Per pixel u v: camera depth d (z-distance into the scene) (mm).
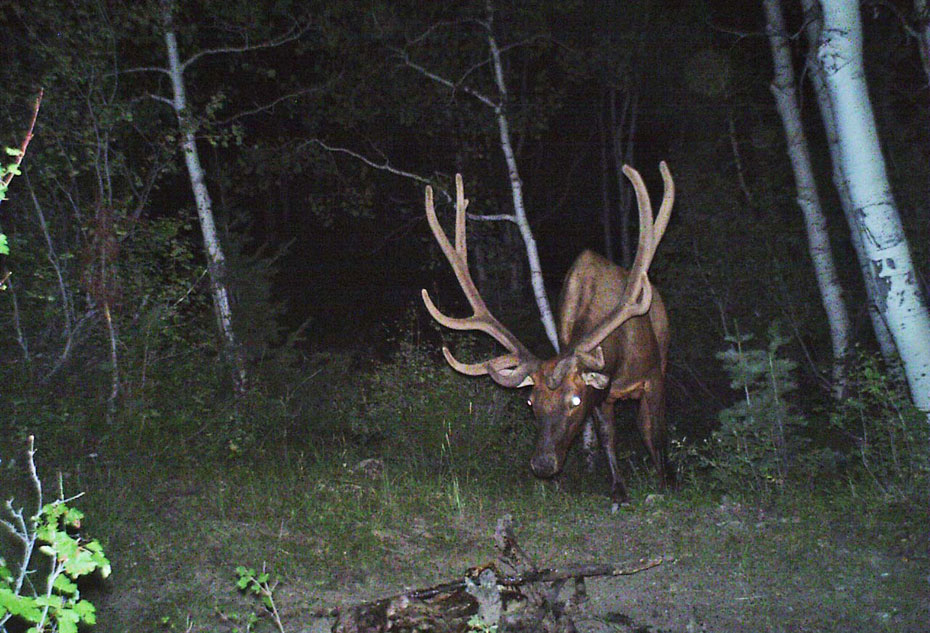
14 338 9859
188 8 12719
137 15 10984
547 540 7082
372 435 10781
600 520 7625
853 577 6082
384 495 7953
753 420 8133
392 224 26000
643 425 9164
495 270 18484
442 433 9914
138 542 6535
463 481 8891
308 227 27797
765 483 7914
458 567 6582
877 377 7910
